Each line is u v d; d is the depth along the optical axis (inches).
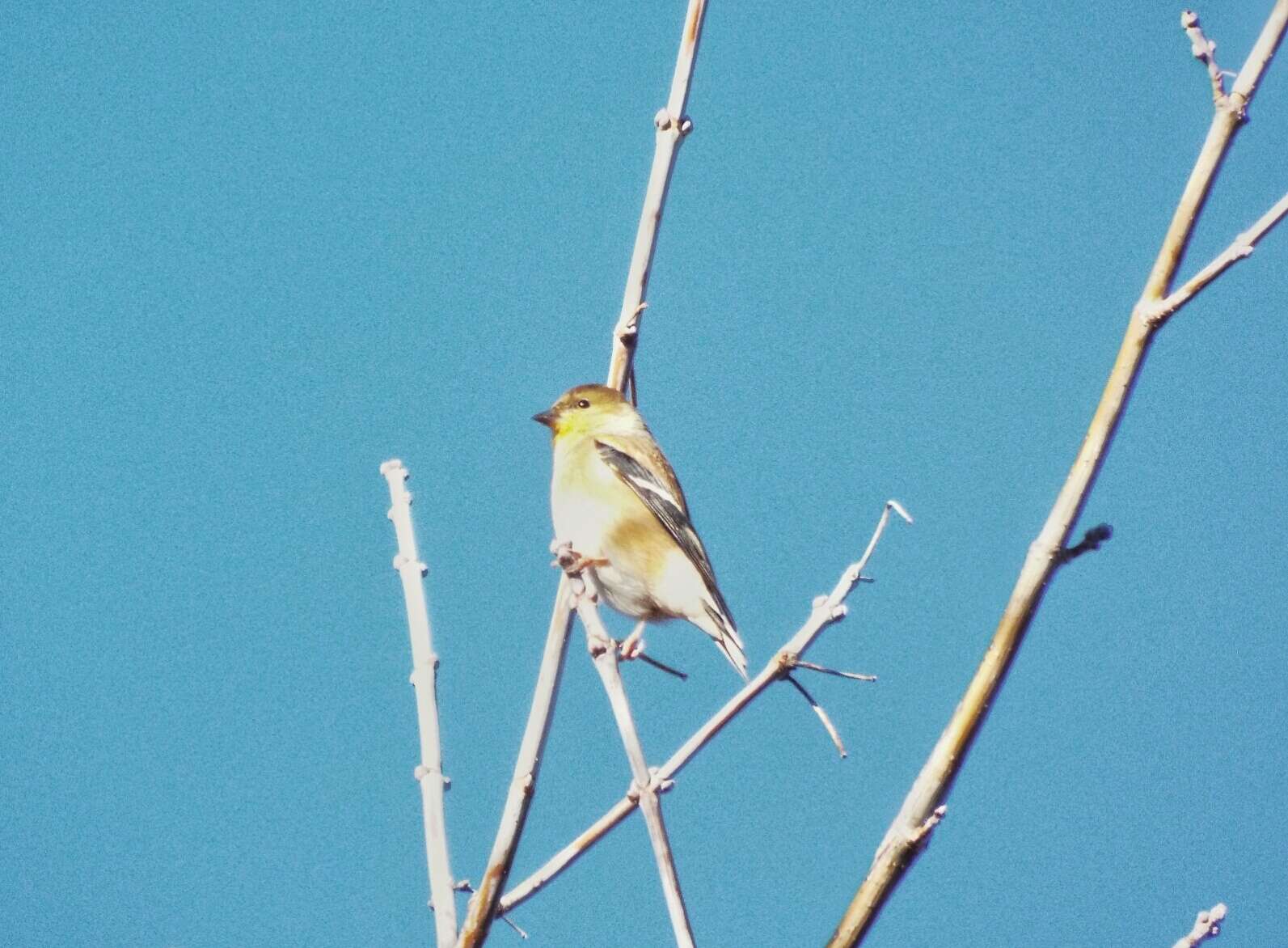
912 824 244.4
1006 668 246.7
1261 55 256.2
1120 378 251.8
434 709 320.5
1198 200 255.4
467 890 308.3
